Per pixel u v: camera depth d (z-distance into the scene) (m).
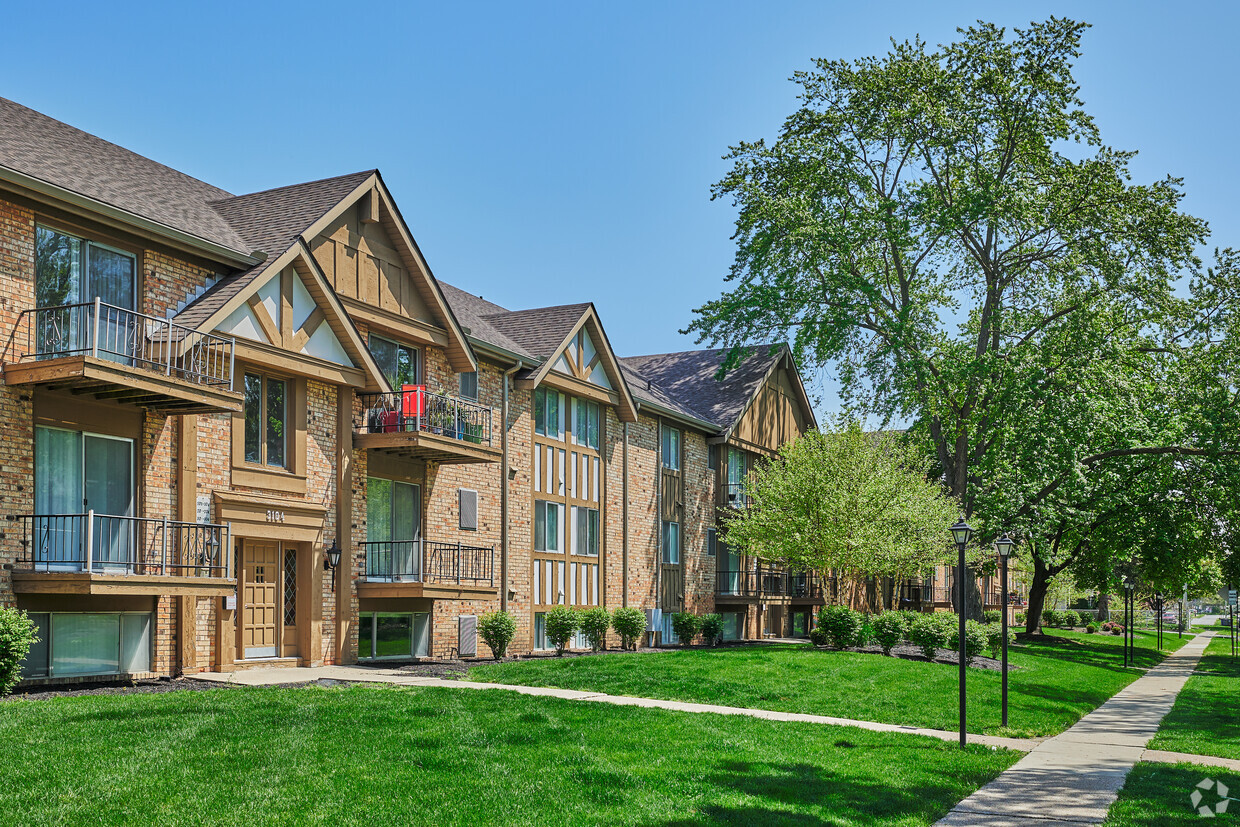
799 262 38.38
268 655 20.62
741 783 11.62
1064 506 38.97
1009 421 37.12
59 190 16.19
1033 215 35.50
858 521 32.53
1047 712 20.75
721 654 25.48
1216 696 26.98
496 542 27.72
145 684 17.17
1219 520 43.41
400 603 24.02
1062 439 36.00
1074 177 35.84
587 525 32.72
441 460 25.09
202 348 18.12
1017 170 36.81
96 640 17.12
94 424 17.05
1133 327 39.00
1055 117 35.25
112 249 17.67
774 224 37.53
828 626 29.23
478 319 30.14
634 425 35.81
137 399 17.20
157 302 18.19
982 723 18.59
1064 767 14.41
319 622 21.34
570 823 9.49
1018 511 37.22
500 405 28.19
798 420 49.19
